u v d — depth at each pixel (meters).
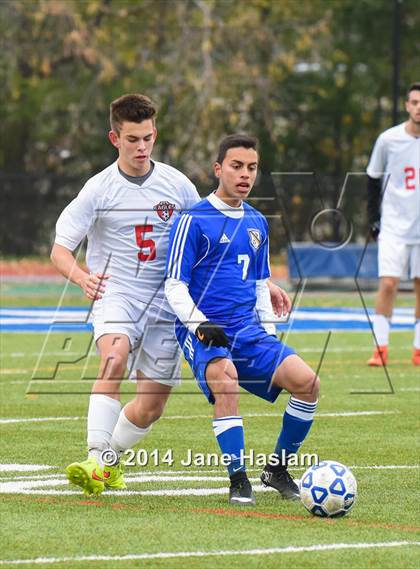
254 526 18.19
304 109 113.75
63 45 103.00
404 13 109.62
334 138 114.19
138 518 18.66
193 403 32.81
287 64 99.50
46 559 16.11
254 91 102.12
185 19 101.31
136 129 20.97
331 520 18.80
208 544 17.00
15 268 89.81
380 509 19.70
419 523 18.66
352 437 27.31
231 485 20.12
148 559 16.16
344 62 110.19
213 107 96.44
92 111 108.06
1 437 26.86
